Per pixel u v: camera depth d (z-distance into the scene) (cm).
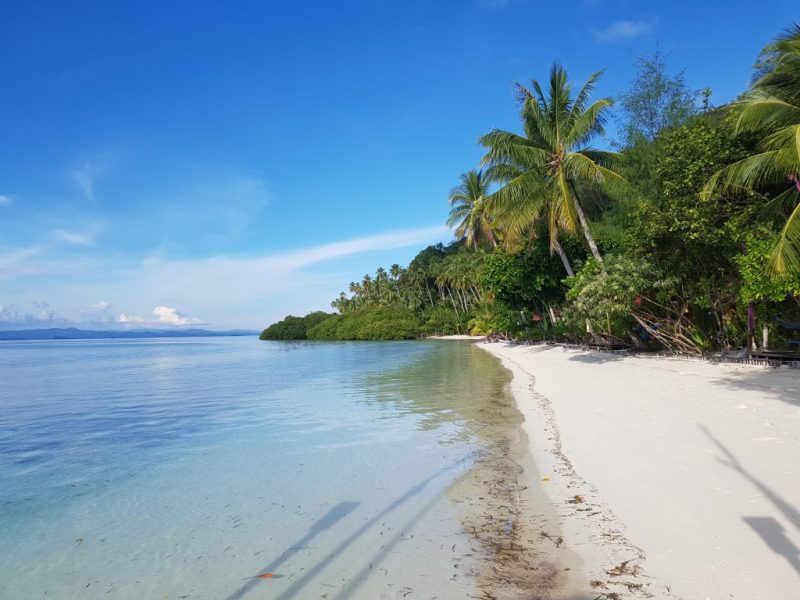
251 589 432
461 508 586
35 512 652
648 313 2081
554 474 666
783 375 1242
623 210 2683
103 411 1510
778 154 1230
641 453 699
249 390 1934
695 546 422
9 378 2783
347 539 521
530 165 2506
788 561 383
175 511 636
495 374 2123
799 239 1099
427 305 9606
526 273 3111
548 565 432
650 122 2630
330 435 1024
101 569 488
